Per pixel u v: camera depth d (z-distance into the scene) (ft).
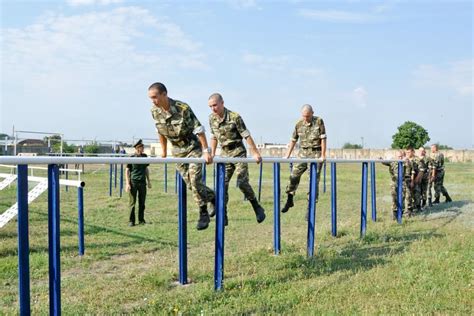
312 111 27.61
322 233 28.91
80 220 23.89
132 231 30.73
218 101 21.20
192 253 24.34
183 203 18.30
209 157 16.61
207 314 14.73
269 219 36.14
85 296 16.94
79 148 98.22
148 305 15.75
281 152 156.87
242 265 21.09
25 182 11.30
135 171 33.35
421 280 17.97
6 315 14.80
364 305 15.35
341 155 187.42
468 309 15.11
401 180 34.45
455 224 32.89
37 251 24.20
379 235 28.25
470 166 136.67
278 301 15.85
